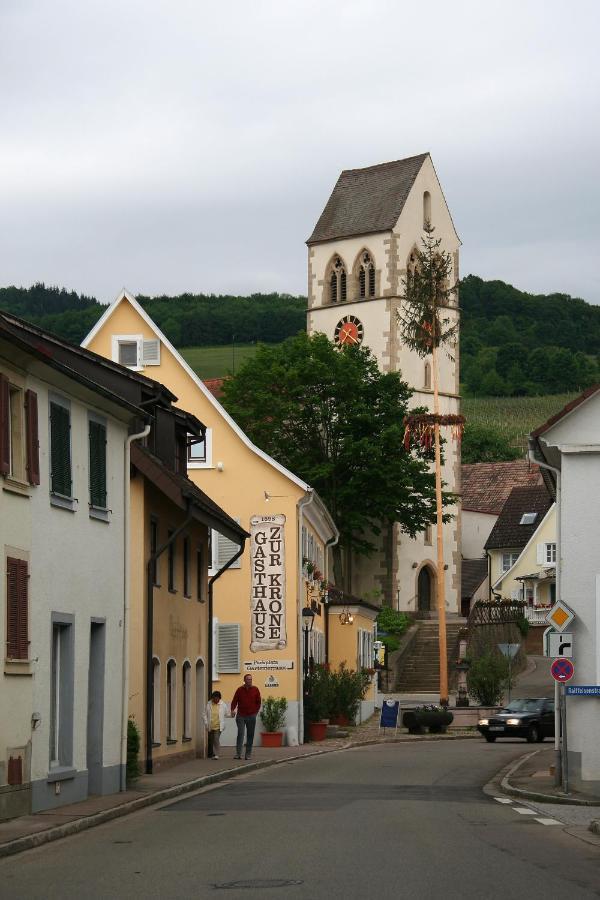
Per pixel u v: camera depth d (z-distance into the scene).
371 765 44.47
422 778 38.59
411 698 91.38
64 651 30.31
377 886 17.48
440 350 119.25
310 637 65.25
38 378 28.48
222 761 44.88
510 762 46.06
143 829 25.34
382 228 116.75
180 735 44.12
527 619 105.56
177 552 44.31
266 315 182.88
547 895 16.84
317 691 62.41
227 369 105.38
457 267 121.88
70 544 30.44
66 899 16.92
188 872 19.12
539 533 124.62
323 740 62.22
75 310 180.00
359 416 101.94
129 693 38.66
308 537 66.56
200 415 61.62
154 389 41.81
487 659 80.06
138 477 39.62
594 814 28.16
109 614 33.28
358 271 118.44
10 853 22.20
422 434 82.81
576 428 34.28
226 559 61.09
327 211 121.50
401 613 105.06
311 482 101.38
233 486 61.44
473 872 18.86
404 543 113.81
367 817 26.61
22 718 27.11
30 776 27.50
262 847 21.78
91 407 32.16
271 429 102.31
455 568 118.81
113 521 33.81
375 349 116.75
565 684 33.38
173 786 34.19
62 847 22.98
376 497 102.31
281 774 40.50
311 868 19.23
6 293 187.88
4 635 26.25
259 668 60.41
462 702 80.94
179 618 44.25
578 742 33.41
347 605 76.00
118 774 33.25
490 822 25.92
